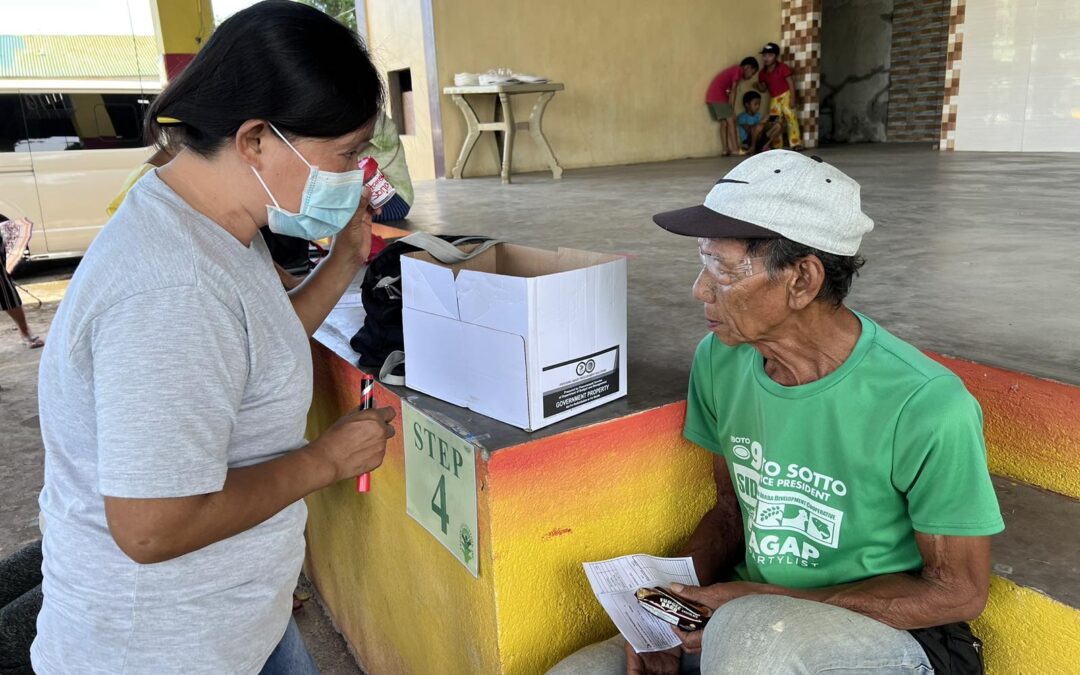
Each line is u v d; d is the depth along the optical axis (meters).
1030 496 1.66
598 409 1.67
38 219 7.48
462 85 8.54
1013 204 4.64
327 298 1.72
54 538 1.17
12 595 2.08
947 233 3.73
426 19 8.83
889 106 12.19
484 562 1.57
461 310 1.62
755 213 1.29
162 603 1.15
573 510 1.62
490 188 7.48
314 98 1.08
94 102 7.57
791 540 1.46
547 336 1.52
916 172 6.80
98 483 1.08
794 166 1.30
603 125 10.15
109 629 1.15
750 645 1.25
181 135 1.12
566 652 1.69
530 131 8.66
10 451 3.99
